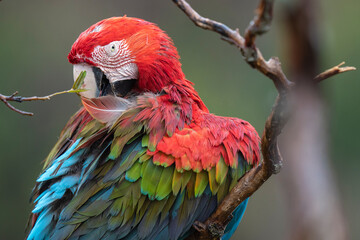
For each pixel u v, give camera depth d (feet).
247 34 13.98
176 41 54.54
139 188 18.95
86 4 55.21
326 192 18.75
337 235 18.65
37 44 53.26
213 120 20.27
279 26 17.37
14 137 50.01
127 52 22.17
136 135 19.48
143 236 19.08
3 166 49.57
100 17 55.26
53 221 19.35
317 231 18.62
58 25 54.24
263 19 13.67
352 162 45.32
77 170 19.51
